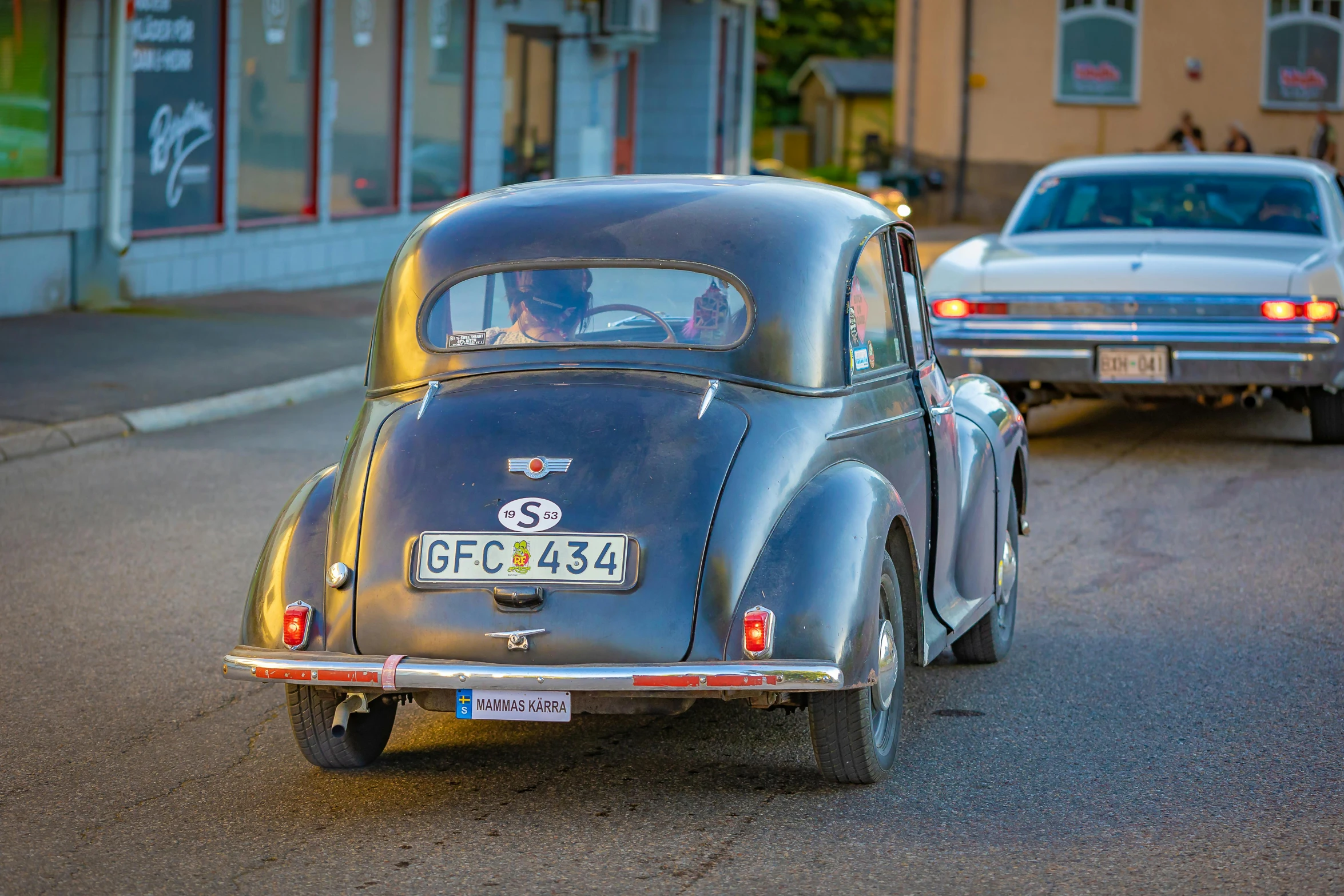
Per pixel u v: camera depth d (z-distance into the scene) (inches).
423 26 1121.4
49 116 811.4
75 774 273.6
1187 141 1868.8
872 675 241.3
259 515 481.7
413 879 225.6
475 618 235.8
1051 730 295.3
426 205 1143.6
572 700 239.5
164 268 901.2
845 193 293.1
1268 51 1950.1
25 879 227.0
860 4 3801.7
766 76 3631.9
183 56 900.0
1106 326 548.1
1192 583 409.1
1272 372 538.9
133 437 601.6
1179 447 600.4
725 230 263.7
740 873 226.5
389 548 241.4
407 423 252.8
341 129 1047.0
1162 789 262.8
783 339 257.0
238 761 280.1
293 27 992.2
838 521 242.4
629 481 239.9
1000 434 342.0
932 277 571.5
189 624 370.0
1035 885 222.1
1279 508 493.4
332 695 260.7
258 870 229.8
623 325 260.2
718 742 287.3
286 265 998.4
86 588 400.8
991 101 1967.3
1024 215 631.2
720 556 235.6
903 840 239.5
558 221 268.8
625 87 1520.7
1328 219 594.2
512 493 241.0
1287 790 261.9
